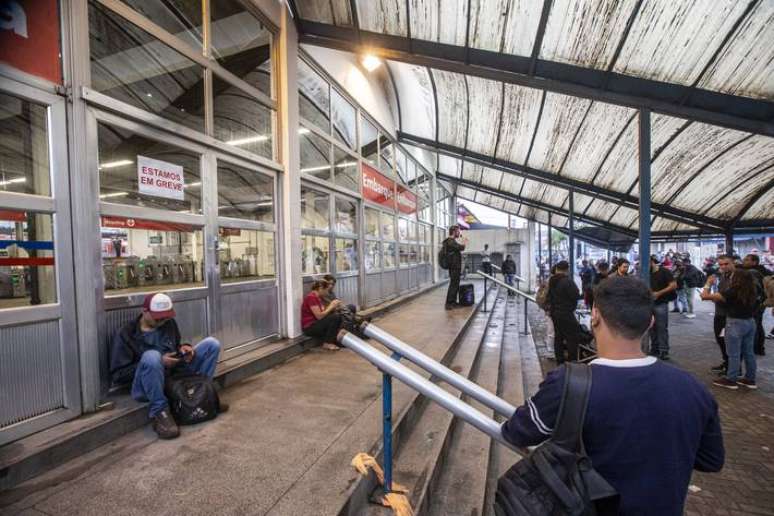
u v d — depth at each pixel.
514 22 4.49
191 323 3.53
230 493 1.95
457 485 2.59
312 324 4.92
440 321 6.82
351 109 7.23
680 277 10.86
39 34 2.42
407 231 10.84
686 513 2.68
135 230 3.03
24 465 2.06
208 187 3.74
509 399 4.42
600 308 1.13
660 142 6.66
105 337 2.75
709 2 3.71
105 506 1.85
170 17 3.40
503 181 13.19
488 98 7.27
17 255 2.32
